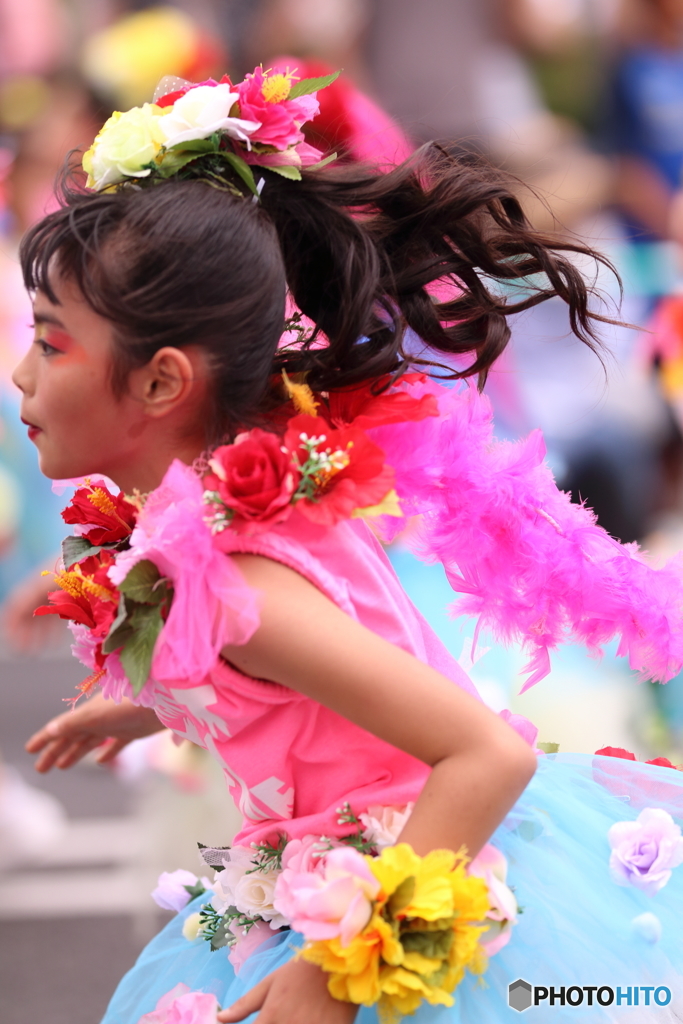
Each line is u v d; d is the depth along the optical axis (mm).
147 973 5379
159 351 4496
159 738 9648
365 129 7953
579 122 17000
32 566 13430
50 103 14992
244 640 4195
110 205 4578
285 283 4918
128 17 16203
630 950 4668
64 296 4582
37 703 16891
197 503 4348
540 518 5406
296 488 4387
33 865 11977
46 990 9406
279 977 4230
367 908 3941
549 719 10188
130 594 4289
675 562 5613
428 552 5453
